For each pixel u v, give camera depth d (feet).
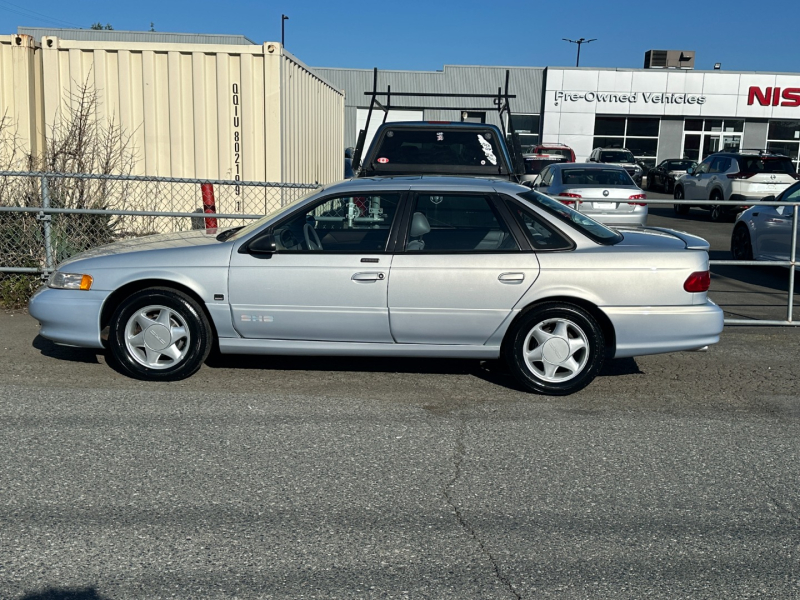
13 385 20.76
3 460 15.96
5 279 30.07
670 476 15.74
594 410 19.66
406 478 15.44
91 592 11.37
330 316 20.44
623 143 128.57
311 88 45.62
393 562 12.32
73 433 17.48
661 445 17.39
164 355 21.07
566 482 15.38
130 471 15.53
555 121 128.26
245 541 12.89
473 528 13.47
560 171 52.80
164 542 12.81
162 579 11.73
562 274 19.99
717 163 72.74
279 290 20.42
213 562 12.23
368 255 20.30
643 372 23.00
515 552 12.68
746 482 15.51
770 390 21.47
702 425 18.70
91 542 12.78
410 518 13.79
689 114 125.80
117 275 20.81
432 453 16.72
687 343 20.31
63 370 22.12
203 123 36.40
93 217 33.04
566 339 20.31
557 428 18.34
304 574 11.94
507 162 33.37
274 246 20.24
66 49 35.99
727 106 125.49
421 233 20.40
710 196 71.92
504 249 20.22
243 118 36.42
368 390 20.95
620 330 20.10
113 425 18.01
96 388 20.65
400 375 22.34
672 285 20.02
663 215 77.71
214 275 20.54
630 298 20.03
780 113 125.08
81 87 36.17
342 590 11.52
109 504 14.12
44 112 37.01
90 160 35.32
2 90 36.01
